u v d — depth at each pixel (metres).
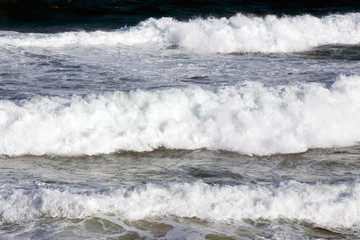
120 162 23.38
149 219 17.36
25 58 38.69
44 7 65.56
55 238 16.09
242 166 23.02
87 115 25.52
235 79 34.34
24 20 60.09
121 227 16.86
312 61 41.44
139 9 66.25
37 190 18.45
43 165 22.81
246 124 25.69
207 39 46.84
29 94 29.92
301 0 74.75
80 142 24.62
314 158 24.06
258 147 24.98
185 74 35.75
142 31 48.03
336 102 27.19
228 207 17.81
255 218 17.48
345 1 75.31
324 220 17.47
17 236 16.09
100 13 64.38
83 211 17.58
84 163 23.20
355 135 26.09
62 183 20.45
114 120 25.69
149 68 37.34
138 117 25.89
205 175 21.86
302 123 25.97
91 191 19.02
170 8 66.94
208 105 26.58
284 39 47.62
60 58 39.34
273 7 69.69
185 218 17.48
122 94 26.78
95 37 45.94
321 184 19.28
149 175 21.78
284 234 16.61
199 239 16.22
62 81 32.97
